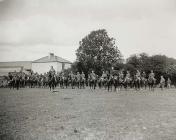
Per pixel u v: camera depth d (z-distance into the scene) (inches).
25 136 354.6
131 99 845.2
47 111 564.7
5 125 420.8
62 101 766.5
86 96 942.4
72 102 740.7
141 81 1418.6
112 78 1302.9
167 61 2039.9
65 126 414.9
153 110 591.2
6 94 1022.4
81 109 597.3
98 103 719.7
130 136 354.3
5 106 642.8
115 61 2667.3
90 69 2620.6
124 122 446.6
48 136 354.6
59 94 1030.4
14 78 1464.1
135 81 1395.2
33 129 394.0
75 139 339.9
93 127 407.8
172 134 366.6
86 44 2709.2
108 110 584.4
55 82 1306.6
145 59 2145.7
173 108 628.1
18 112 548.7
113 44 2716.5
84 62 2647.6
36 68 3513.8
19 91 1224.8
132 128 402.0
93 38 2699.3
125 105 679.1
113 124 430.0
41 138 344.8
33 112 550.3
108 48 2687.0
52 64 3449.8
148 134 366.3
